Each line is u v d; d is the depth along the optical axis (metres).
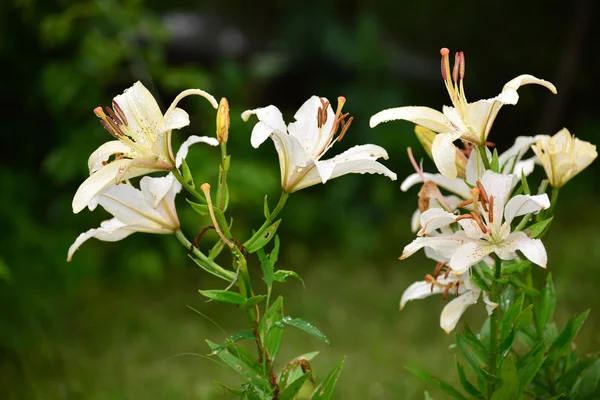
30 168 5.98
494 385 2.04
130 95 1.84
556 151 2.04
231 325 4.83
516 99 1.74
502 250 1.83
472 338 2.07
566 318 4.46
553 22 8.86
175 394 3.83
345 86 7.35
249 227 5.95
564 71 8.29
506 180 1.87
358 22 7.58
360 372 4.01
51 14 5.54
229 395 3.81
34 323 4.57
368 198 6.63
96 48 5.20
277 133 1.77
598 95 8.85
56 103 5.21
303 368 2.04
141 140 1.82
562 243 5.98
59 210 5.57
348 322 4.72
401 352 4.24
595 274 5.22
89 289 5.34
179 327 4.69
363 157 1.83
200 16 8.13
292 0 7.62
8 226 5.29
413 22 9.09
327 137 1.94
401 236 6.35
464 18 8.99
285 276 1.87
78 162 5.20
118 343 4.48
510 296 2.20
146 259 5.29
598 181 7.75
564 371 2.34
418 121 1.88
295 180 1.83
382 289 5.33
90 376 4.07
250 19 8.04
